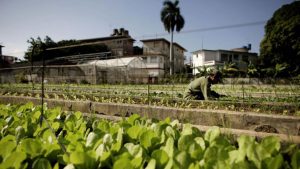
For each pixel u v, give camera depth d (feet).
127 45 167.12
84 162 4.30
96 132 6.33
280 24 100.22
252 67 91.86
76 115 8.89
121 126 6.70
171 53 131.23
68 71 92.89
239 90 41.11
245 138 4.77
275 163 3.91
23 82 76.54
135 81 98.58
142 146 5.20
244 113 13.32
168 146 4.69
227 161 4.21
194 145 4.79
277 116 12.44
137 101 24.00
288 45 98.89
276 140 4.78
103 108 18.69
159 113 15.96
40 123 7.27
